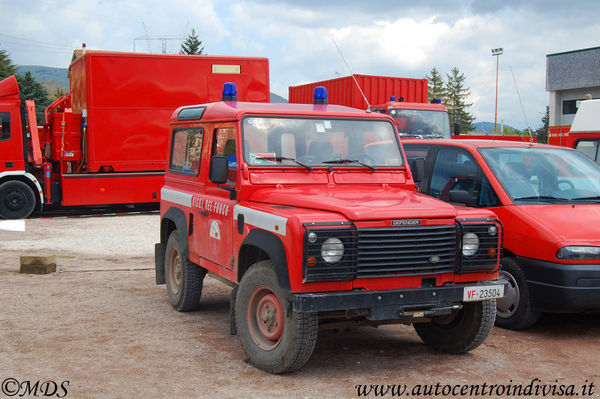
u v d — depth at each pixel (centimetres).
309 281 496
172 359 586
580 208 718
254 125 629
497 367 579
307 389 511
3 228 1578
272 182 612
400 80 2175
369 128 676
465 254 552
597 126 1336
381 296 517
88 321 719
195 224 721
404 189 664
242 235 588
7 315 737
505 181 741
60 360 576
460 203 761
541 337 682
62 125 1755
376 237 517
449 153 819
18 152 1750
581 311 670
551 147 826
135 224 1659
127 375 538
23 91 6056
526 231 686
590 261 651
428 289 534
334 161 645
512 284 700
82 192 1761
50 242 1348
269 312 553
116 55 1741
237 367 565
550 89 4147
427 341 640
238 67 1833
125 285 926
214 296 866
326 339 673
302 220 502
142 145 1781
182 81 1795
